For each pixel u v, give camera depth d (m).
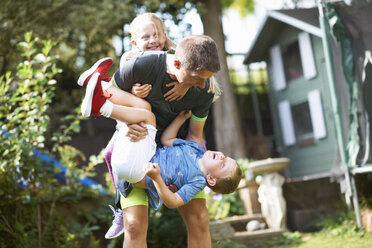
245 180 7.33
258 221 6.97
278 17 11.40
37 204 4.65
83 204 5.18
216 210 6.80
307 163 12.09
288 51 12.42
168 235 5.30
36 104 4.27
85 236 5.16
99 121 11.88
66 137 4.71
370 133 5.96
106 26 9.42
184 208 2.61
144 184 2.33
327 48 6.16
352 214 6.36
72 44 9.69
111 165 2.44
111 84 2.34
